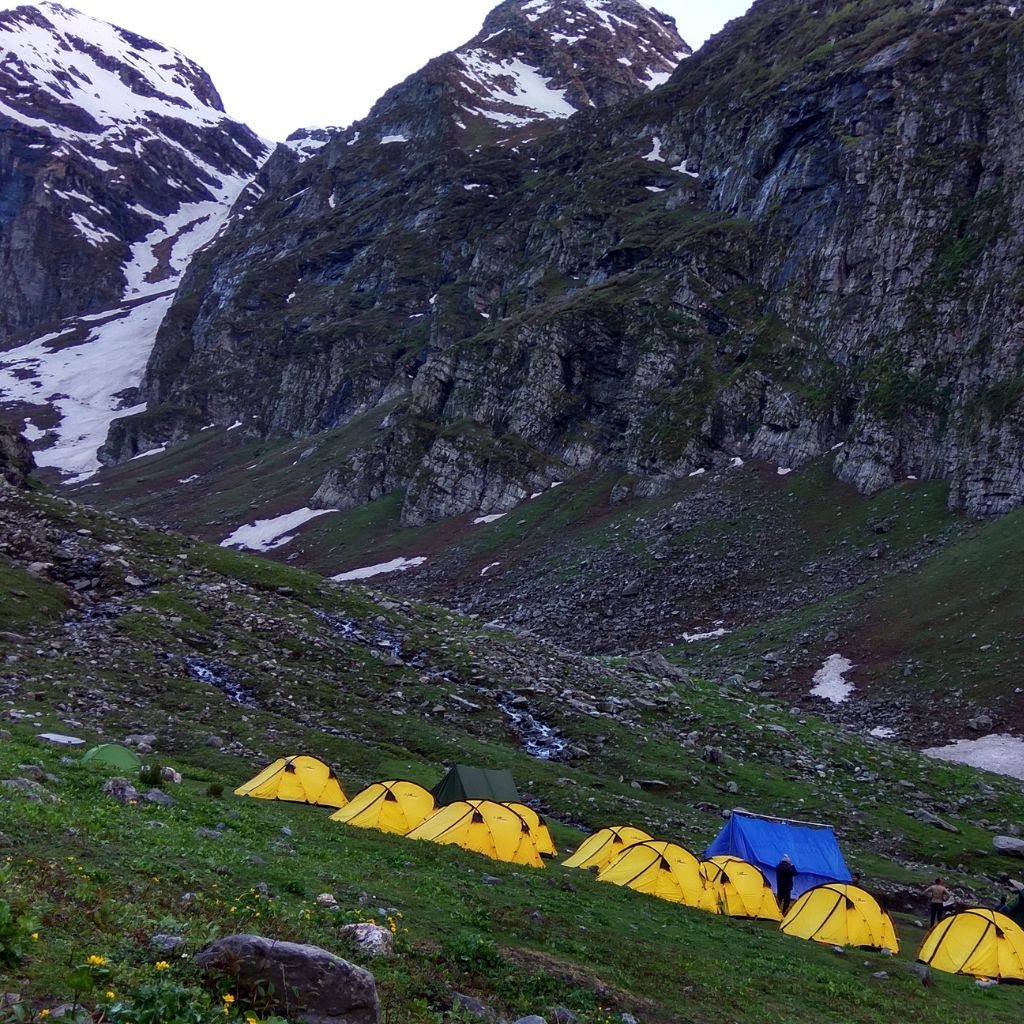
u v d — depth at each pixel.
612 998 18.59
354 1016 11.79
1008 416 125.19
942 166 160.75
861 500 138.62
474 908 22.91
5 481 72.88
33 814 18.61
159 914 14.73
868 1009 23.67
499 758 49.34
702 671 103.94
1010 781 67.94
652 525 147.12
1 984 10.61
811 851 40.31
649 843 34.75
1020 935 31.70
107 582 59.91
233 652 54.44
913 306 153.50
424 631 66.62
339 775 41.84
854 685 96.06
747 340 175.75
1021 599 100.62
